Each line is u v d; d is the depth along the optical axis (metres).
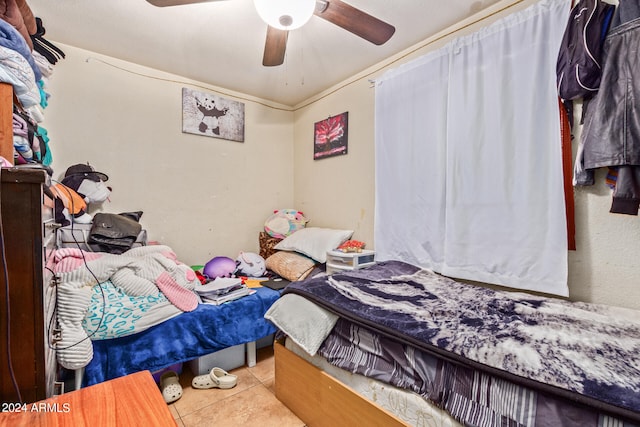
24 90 1.17
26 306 0.85
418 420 0.98
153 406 0.74
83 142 2.15
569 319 1.12
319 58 2.27
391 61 2.24
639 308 1.26
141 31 1.91
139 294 1.60
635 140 1.15
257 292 2.13
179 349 1.69
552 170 1.43
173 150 2.54
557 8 1.41
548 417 0.75
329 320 1.35
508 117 1.57
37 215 0.85
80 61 2.12
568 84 1.32
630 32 1.17
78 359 1.32
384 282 1.67
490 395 0.86
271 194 3.15
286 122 3.26
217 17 1.77
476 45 1.69
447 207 1.83
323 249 2.44
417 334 1.05
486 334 1.01
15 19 1.23
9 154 1.07
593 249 1.37
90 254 1.56
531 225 1.50
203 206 2.71
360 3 1.65
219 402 1.65
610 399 0.68
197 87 2.65
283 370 1.60
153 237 2.46
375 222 2.32
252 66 2.38
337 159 2.76
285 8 1.28
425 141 1.97
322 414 1.34
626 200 1.21
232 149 2.88
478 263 1.70
